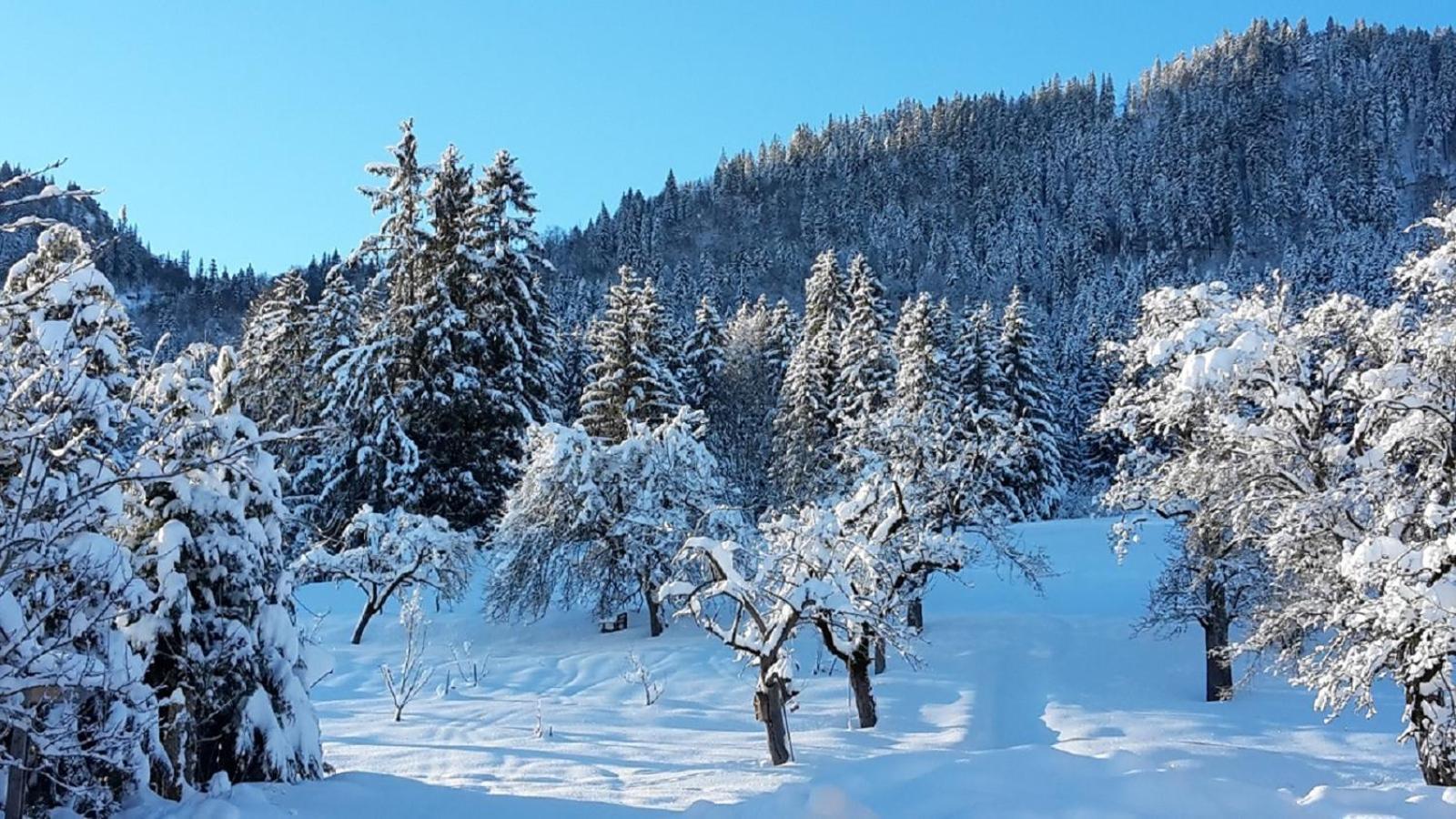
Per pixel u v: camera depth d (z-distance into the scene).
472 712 23.61
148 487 11.56
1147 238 177.88
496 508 35.81
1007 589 40.53
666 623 33.56
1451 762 12.84
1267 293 18.03
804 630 30.23
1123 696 26.02
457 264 35.56
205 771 11.77
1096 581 41.19
